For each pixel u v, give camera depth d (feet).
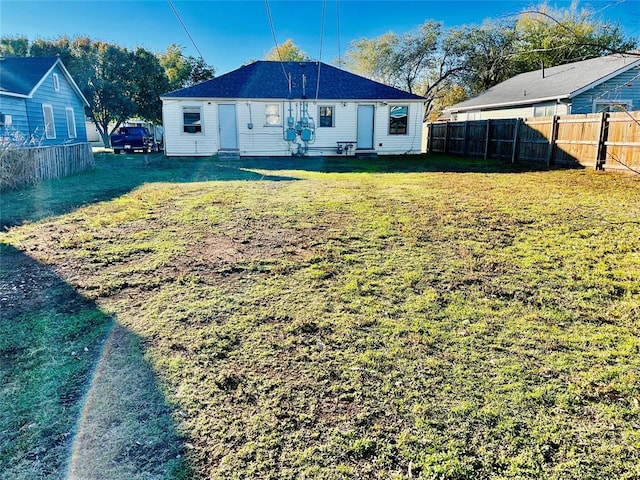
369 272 13.05
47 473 5.74
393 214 20.38
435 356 8.52
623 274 12.55
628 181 27.81
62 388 7.56
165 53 100.22
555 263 13.58
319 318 10.15
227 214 20.79
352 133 57.93
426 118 103.30
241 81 57.67
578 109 50.16
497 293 11.46
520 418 6.74
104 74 79.25
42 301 11.14
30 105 50.44
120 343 9.07
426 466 5.84
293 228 18.12
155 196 25.81
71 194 27.09
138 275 12.98
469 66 92.63
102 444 6.27
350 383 7.69
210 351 8.78
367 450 6.14
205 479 5.66
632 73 48.73
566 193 24.77
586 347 8.79
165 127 55.42
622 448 6.11
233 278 12.73
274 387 7.60
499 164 42.37
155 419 6.80
